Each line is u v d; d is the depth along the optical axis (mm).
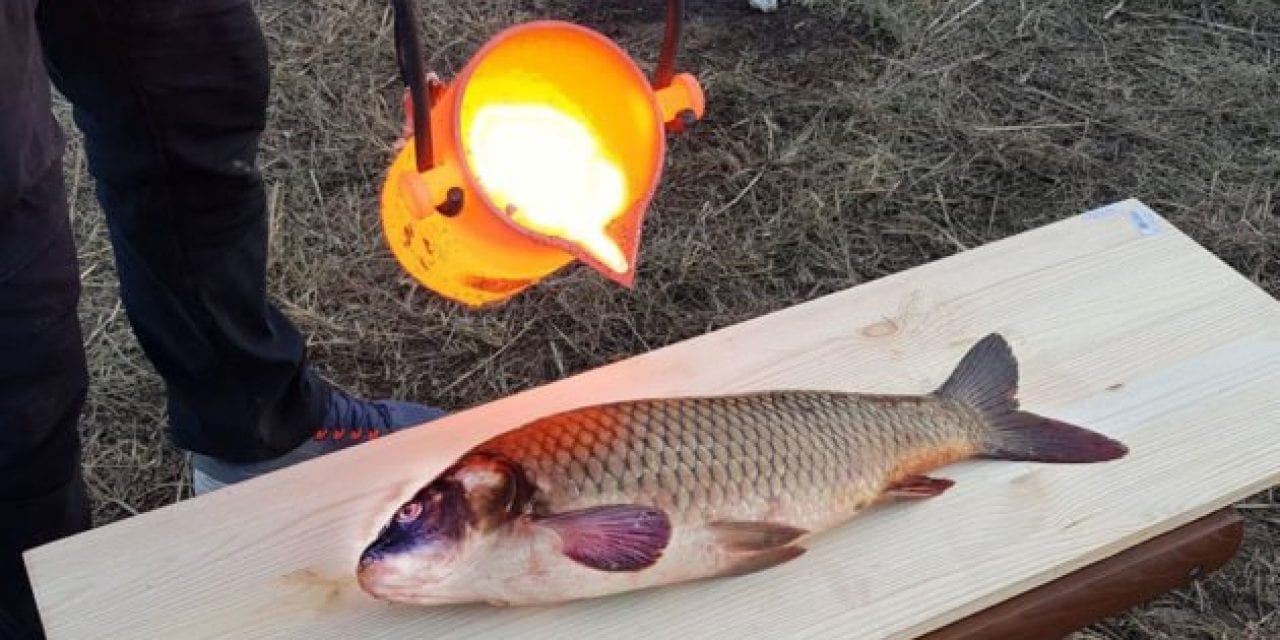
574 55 706
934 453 863
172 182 967
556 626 788
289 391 1171
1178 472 898
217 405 1116
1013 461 898
